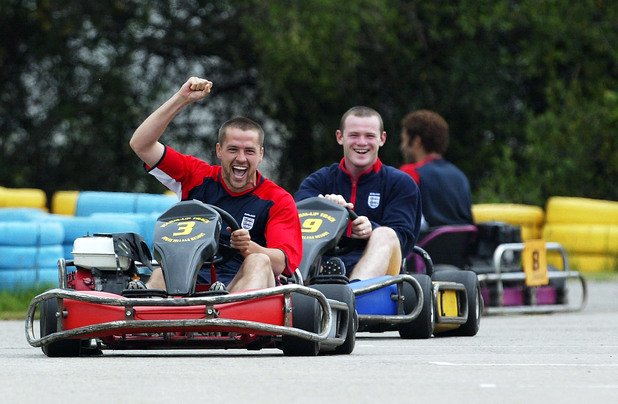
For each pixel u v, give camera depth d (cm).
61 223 4325
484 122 8756
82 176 8338
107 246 2312
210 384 1728
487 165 8750
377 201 2952
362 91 8650
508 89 8750
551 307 4122
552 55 8469
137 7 8138
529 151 8156
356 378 1816
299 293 2189
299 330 2159
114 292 2308
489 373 1906
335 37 7706
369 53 8481
